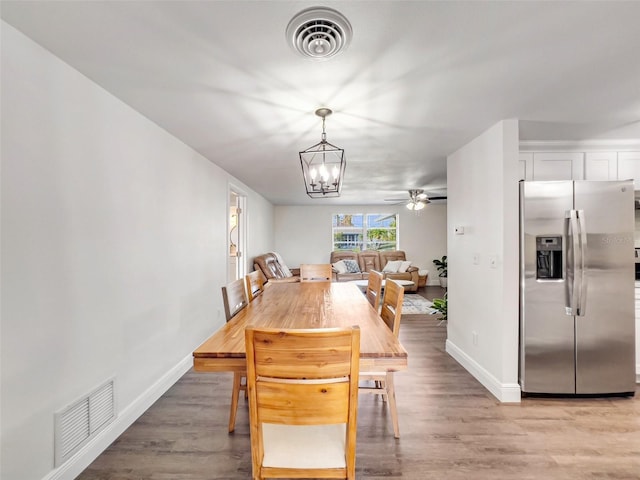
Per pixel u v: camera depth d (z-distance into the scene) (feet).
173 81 5.69
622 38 4.49
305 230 27.04
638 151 9.25
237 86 5.86
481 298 8.67
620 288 7.64
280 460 3.74
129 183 6.77
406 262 24.20
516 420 6.75
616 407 7.30
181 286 9.18
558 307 7.59
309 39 4.37
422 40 4.50
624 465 5.40
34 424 4.54
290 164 12.02
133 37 4.44
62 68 5.05
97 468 5.34
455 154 10.39
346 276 23.31
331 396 3.52
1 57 4.13
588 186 7.61
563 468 5.32
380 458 5.53
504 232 7.61
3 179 4.17
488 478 5.10
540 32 4.34
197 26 4.20
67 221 5.15
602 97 6.39
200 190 10.62
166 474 5.20
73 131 5.27
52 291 4.86
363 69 5.28
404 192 19.34
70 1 3.72
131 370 6.77
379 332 5.13
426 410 7.13
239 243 17.12
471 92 6.14
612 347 7.63
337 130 8.29
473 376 8.95
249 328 3.42
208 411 7.12
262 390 3.55
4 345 4.17
